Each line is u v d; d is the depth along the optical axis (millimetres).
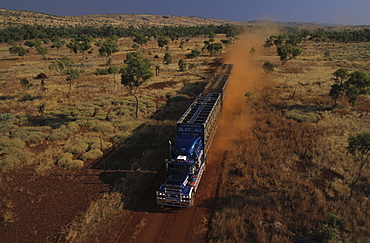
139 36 98125
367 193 15875
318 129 25344
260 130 26234
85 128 28969
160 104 36812
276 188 16656
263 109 32469
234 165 19812
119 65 68062
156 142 24328
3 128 27719
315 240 12406
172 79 52812
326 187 16391
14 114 32781
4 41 127688
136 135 25734
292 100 35688
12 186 17938
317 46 104188
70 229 13594
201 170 17469
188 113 21312
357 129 25109
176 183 14828
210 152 22188
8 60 78375
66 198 16438
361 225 13375
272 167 19188
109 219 14461
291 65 64125
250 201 15383
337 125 26359
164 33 155375
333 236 11977
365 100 34344
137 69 29250
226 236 12859
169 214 14812
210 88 28750
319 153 20875
